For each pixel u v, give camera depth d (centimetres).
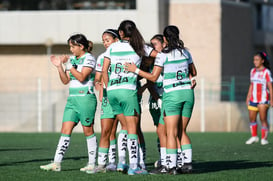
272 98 5431
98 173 3086
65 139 3170
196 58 10144
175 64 2994
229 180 2783
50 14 9794
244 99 8488
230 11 10681
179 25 10112
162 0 9781
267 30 12081
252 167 3431
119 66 3002
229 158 4028
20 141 5859
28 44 9900
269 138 6366
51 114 8688
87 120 3139
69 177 2894
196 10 10106
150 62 3125
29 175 2966
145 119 7931
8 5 10025
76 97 3131
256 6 11775
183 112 3047
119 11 9612
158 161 3488
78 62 3144
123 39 3055
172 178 2831
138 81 3278
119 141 3173
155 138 6147
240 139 6222
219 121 8362
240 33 11031
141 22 9506
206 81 9338
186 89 3012
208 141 5894
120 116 3105
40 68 10094
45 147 4994
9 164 3538
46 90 9244
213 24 10125
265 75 5419
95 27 9675
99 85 3294
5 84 9356
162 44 3456
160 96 3394
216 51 10138
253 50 11606
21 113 8975
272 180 2805
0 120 8975
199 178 2839
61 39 9788
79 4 9900
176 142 3020
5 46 10200
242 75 11106
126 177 2886
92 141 3164
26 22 9856
